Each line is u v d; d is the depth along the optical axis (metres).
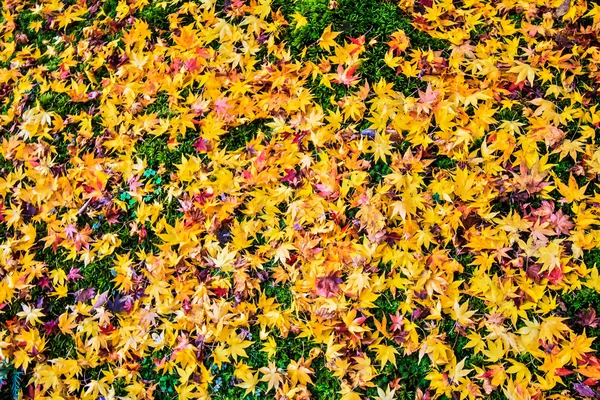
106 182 1.53
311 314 1.35
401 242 1.37
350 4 1.61
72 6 1.82
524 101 1.48
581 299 1.33
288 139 1.49
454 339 1.33
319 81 1.55
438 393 1.29
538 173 1.40
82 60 1.73
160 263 1.43
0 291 1.46
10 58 1.79
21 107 1.68
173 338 1.37
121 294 1.44
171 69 1.62
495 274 1.34
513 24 1.55
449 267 1.35
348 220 1.42
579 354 1.27
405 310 1.34
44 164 1.58
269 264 1.42
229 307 1.38
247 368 1.35
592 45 1.52
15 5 1.88
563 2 1.54
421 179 1.41
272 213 1.43
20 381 1.40
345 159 1.45
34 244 1.52
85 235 1.49
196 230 1.44
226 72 1.58
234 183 1.47
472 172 1.42
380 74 1.54
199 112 1.56
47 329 1.43
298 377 1.33
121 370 1.38
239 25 1.62
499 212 1.40
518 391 1.27
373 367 1.31
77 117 1.63
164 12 1.72
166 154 1.55
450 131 1.45
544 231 1.35
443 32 1.57
